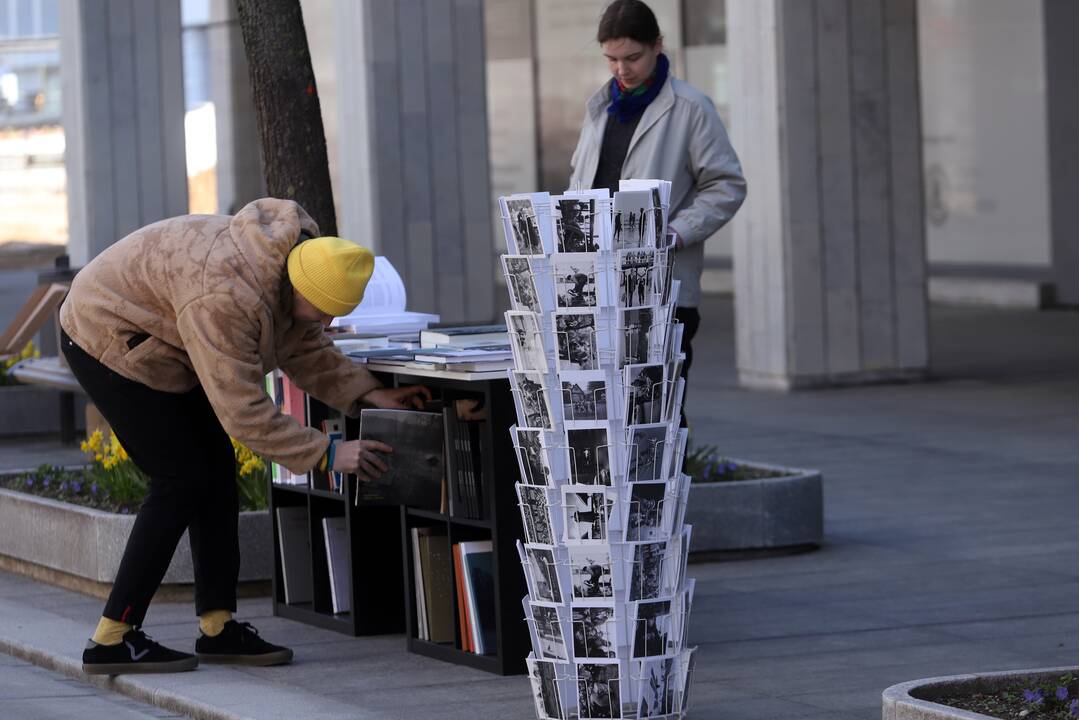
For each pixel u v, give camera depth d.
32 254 48.44
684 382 7.04
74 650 8.82
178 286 7.82
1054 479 14.33
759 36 20.59
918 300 21.14
